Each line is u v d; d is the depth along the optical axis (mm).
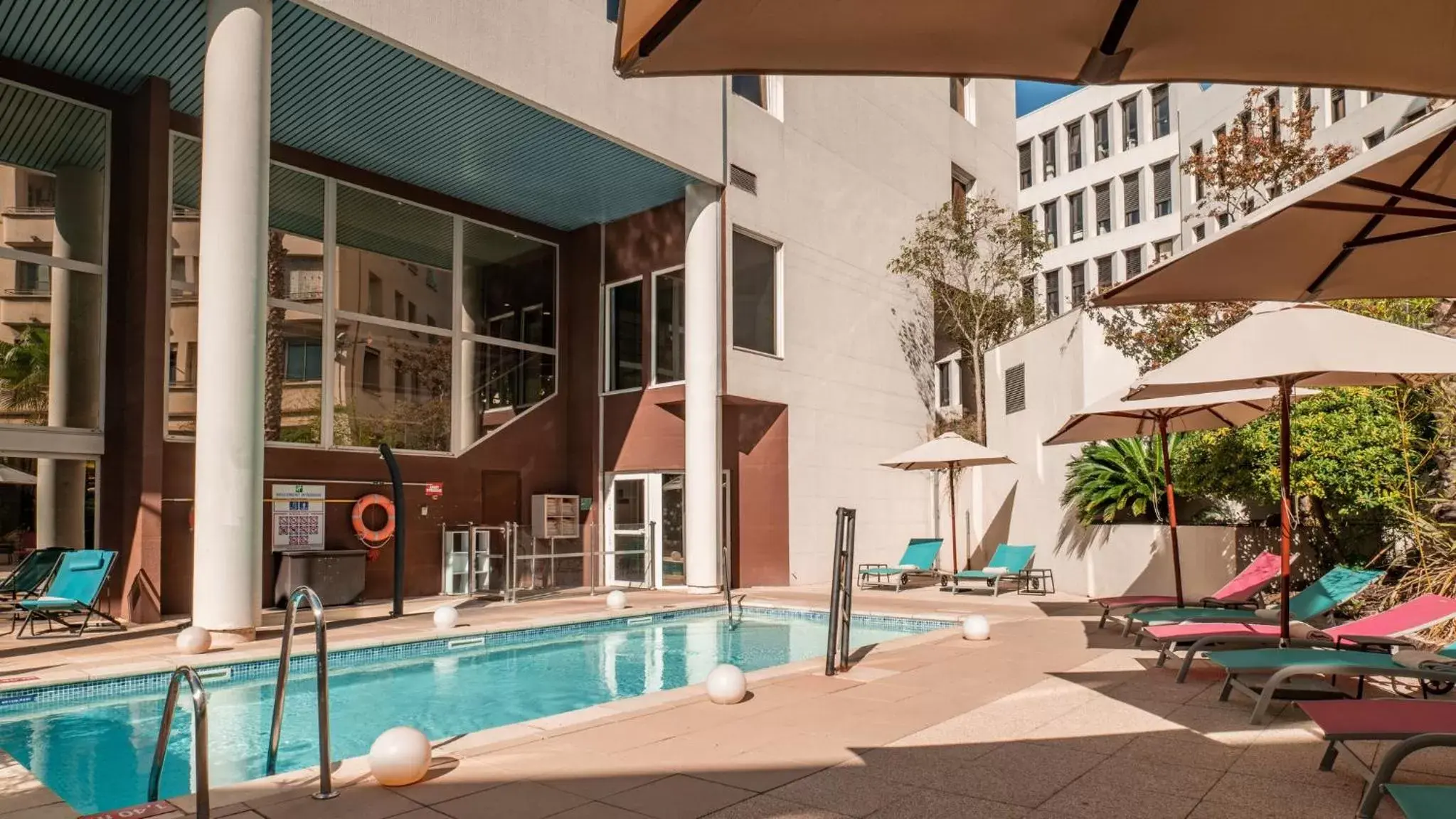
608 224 16984
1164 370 5508
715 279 14945
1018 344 16656
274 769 4809
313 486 13148
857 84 18812
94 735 6531
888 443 18859
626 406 16359
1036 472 15711
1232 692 6305
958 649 8438
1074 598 13523
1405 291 4371
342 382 13703
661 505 15844
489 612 12102
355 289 14016
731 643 10914
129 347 11289
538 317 16750
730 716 5762
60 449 11023
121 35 10305
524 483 16094
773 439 16156
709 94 14914
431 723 6934
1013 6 2328
